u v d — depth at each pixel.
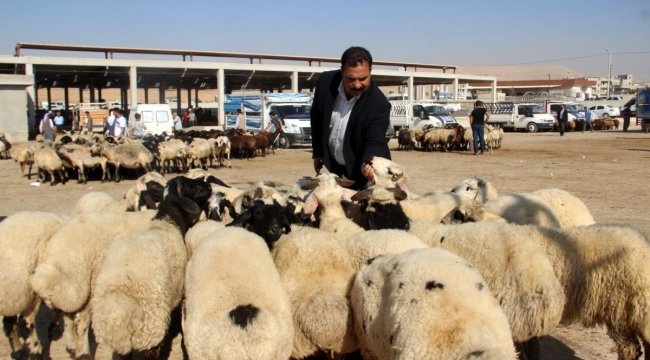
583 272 5.31
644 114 49.22
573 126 51.69
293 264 5.20
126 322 4.82
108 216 6.26
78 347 6.07
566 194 8.26
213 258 4.75
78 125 44.28
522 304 5.02
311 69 51.19
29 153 21.05
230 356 4.38
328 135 6.89
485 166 23.61
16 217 6.15
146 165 20.66
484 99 89.12
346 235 6.09
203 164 24.88
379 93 6.68
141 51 45.97
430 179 19.44
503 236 5.32
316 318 4.80
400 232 5.52
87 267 5.91
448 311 3.92
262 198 6.45
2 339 6.87
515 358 3.80
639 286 5.07
